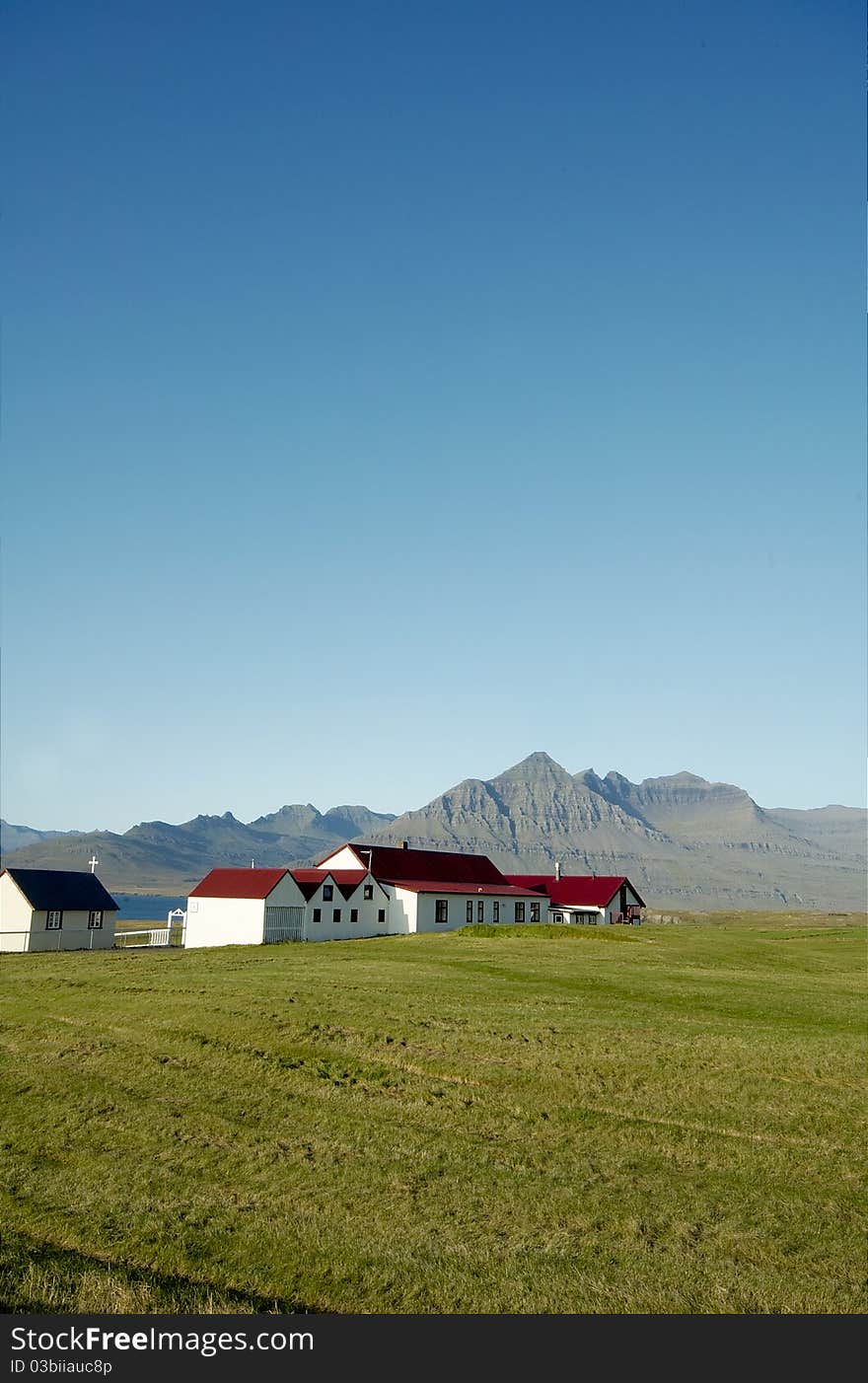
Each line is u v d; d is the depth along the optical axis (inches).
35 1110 1074.1
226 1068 1198.9
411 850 4055.1
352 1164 887.7
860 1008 1498.5
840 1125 944.3
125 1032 1405.0
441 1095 1072.2
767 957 2384.4
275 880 3297.2
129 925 5172.2
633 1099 1034.1
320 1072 1163.3
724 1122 962.7
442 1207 790.5
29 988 1845.5
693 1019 1395.2
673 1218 760.3
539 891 4288.9
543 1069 1134.4
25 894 3307.1
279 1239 740.0
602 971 1991.9
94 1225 768.3
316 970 2017.7
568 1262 697.0
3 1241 736.3
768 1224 745.0
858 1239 721.0
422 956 2359.7
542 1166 873.5
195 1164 901.2
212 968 2114.9
